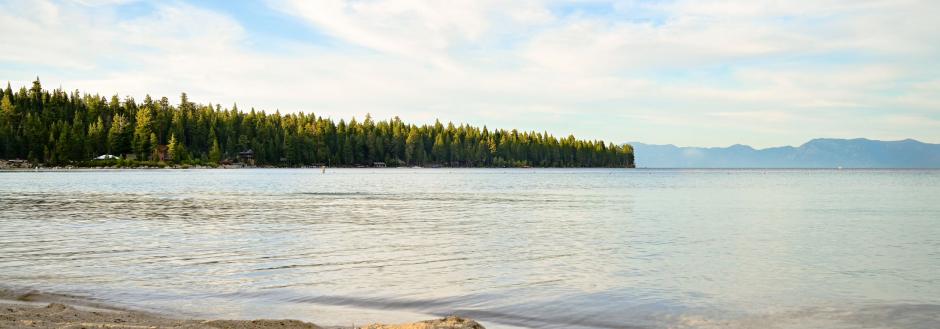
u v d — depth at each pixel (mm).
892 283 16766
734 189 81312
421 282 16656
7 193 60000
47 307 12922
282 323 11547
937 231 29500
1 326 10672
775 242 25234
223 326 11195
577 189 78875
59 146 178750
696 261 20297
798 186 94562
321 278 17141
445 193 66250
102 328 10867
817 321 12945
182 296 14852
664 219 35750
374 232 28312
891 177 168875
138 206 43844
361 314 13336
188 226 30500
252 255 21219
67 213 37594
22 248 22625
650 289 15828
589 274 17875
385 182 101812
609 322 12859
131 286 15953
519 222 33500
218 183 90188
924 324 12734
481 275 17672
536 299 14695
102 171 159125
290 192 66250
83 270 18156
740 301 14625
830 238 26672
